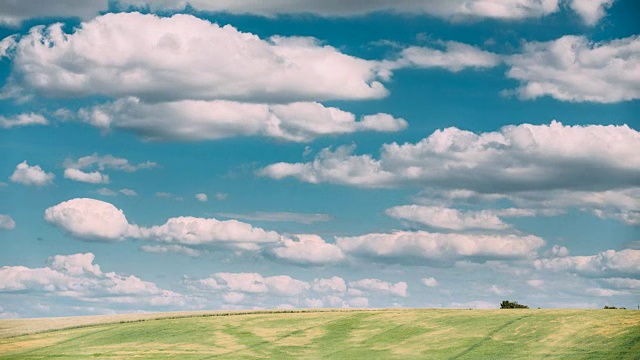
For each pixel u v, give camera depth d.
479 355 59.94
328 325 78.06
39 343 71.19
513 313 77.25
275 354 64.88
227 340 71.56
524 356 58.22
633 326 63.88
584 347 59.00
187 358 62.94
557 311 76.00
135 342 71.12
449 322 74.69
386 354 63.03
